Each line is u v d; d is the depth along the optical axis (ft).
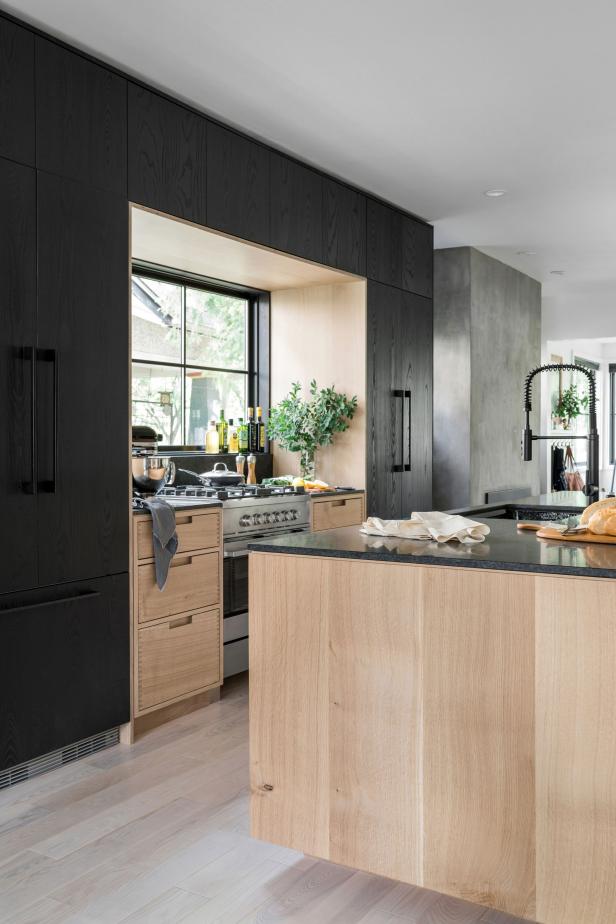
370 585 7.13
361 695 7.20
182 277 15.80
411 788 6.98
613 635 6.13
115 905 7.19
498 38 10.25
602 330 29.27
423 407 18.45
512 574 6.49
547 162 14.85
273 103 12.08
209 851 8.14
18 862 7.93
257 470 17.31
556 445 35.29
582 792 6.29
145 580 11.25
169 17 9.59
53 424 9.93
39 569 9.81
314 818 7.47
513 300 25.00
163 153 11.53
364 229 16.34
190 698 12.32
